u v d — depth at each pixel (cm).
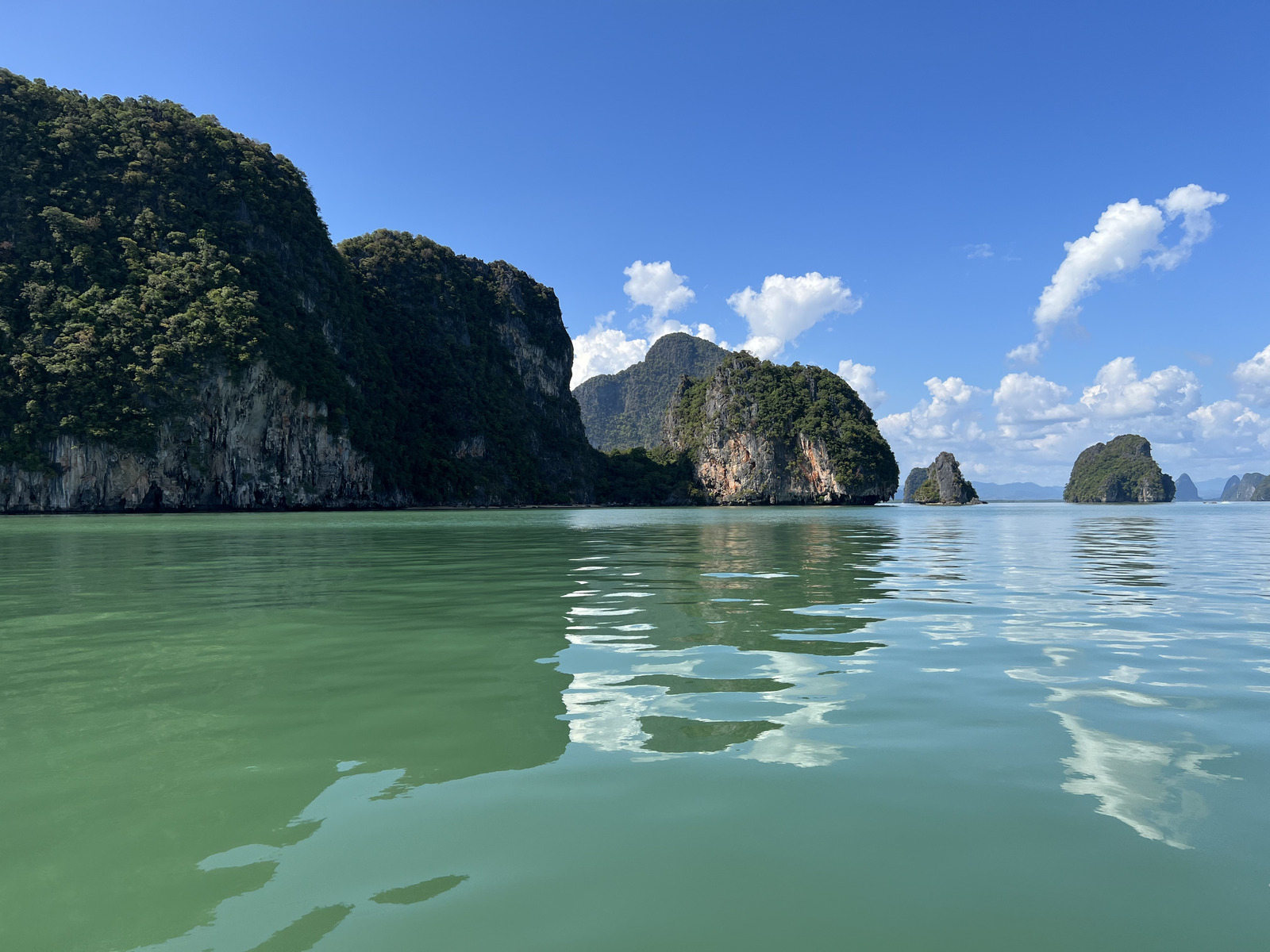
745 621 784
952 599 965
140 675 539
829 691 506
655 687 514
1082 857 276
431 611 845
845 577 1246
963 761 376
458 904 243
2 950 217
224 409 7888
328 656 606
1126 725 433
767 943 222
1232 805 321
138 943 220
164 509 7606
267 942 221
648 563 1498
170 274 8012
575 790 337
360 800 323
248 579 1178
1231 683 530
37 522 4331
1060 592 1047
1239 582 1190
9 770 353
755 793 335
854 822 306
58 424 7012
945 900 248
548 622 773
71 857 272
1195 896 249
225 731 416
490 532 3055
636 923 234
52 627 739
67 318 7375
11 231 7694
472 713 452
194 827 297
